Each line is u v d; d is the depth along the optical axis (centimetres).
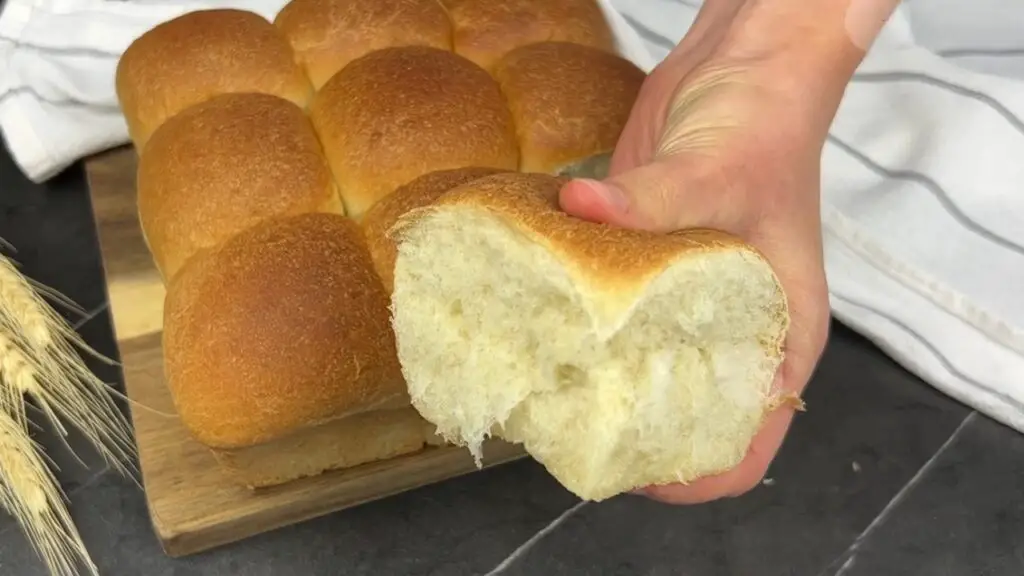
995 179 40
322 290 30
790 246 28
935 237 39
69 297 38
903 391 37
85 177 42
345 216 33
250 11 41
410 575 30
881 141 42
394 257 30
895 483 34
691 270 21
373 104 34
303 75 38
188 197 32
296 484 31
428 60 35
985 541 33
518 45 39
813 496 33
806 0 28
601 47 41
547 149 35
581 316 22
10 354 32
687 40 33
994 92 40
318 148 34
